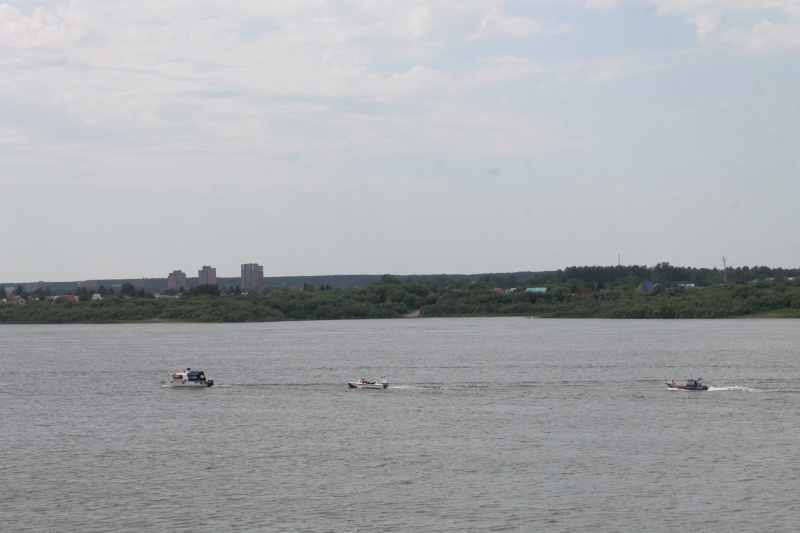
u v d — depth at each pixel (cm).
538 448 16025
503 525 11956
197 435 17538
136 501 12988
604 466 14662
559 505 12688
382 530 11794
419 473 14338
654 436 17000
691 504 12700
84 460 15400
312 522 12094
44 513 12488
